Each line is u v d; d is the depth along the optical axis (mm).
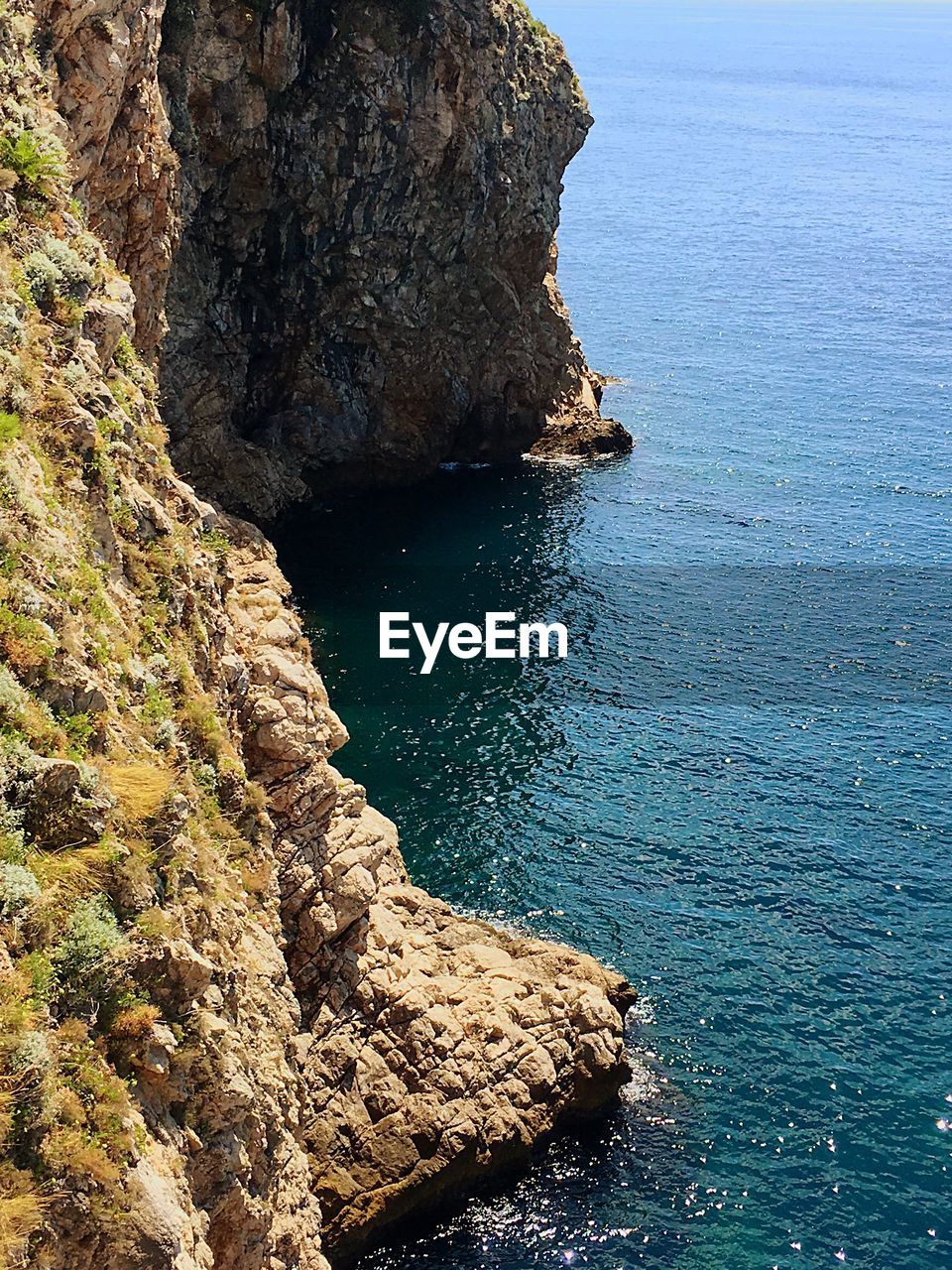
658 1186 39250
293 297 82375
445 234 86312
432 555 79188
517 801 56625
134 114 43750
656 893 51438
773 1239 37688
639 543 82062
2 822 20750
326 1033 38906
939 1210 38594
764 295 148625
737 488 91375
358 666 66312
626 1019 45125
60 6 37375
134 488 30500
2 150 30812
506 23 86188
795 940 49219
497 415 93812
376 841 41156
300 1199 29594
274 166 77375
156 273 48594
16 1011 19297
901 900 51500
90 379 29469
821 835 55188
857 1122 41438
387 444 88062
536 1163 39906
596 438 96750
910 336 132875
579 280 152375
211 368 78250
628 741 61375
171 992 23141
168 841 24359
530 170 91125
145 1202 20000
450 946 44469
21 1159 18719
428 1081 39375
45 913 20672
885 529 85438
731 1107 41906
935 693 66438
